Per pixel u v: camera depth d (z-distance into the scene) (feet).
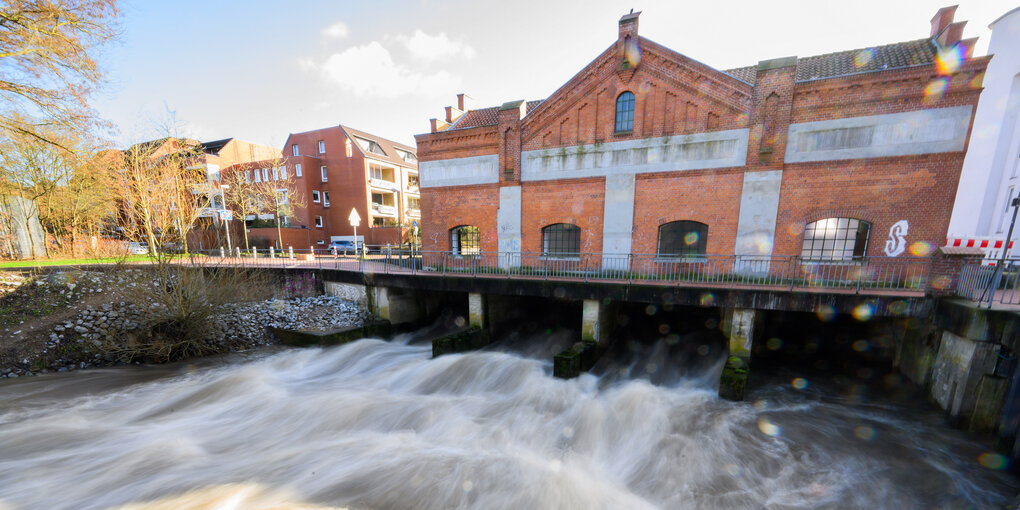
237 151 121.60
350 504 16.60
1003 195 43.91
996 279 19.95
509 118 44.11
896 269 30.68
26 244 51.57
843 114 30.86
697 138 36.14
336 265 52.21
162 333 35.17
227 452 21.13
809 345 35.65
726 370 26.81
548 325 46.34
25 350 29.45
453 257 49.93
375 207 117.08
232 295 40.98
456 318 50.60
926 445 20.39
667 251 39.29
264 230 101.71
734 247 35.65
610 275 39.68
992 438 19.54
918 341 25.89
